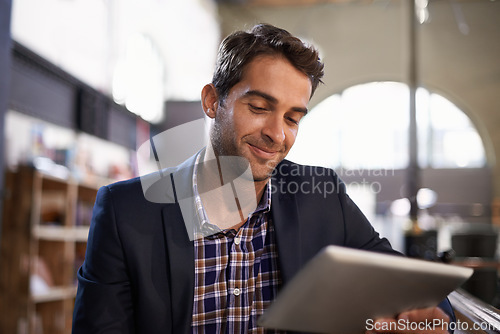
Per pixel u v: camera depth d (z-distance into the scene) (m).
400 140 9.60
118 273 0.98
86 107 6.23
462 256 4.47
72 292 4.04
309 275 0.65
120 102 7.40
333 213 1.09
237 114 0.93
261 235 1.04
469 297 1.29
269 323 0.69
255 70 0.91
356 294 0.70
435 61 12.32
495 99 12.15
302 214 1.05
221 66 0.96
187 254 0.96
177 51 9.55
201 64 10.09
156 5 8.70
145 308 0.95
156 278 0.96
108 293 0.96
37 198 3.72
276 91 0.90
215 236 1.00
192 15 10.02
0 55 3.25
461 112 12.31
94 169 5.54
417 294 0.77
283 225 1.02
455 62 12.27
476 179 11.99
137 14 8.04
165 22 9.11
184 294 0.95
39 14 5.29
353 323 0.76
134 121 7.83
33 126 4.96
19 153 4.69
